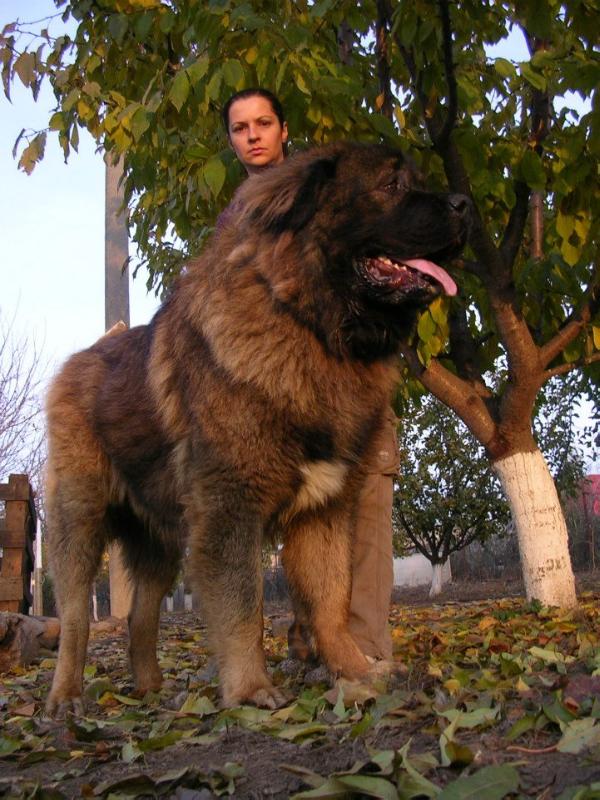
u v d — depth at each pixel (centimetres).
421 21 214
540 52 211
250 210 164
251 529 159
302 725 133
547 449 650
